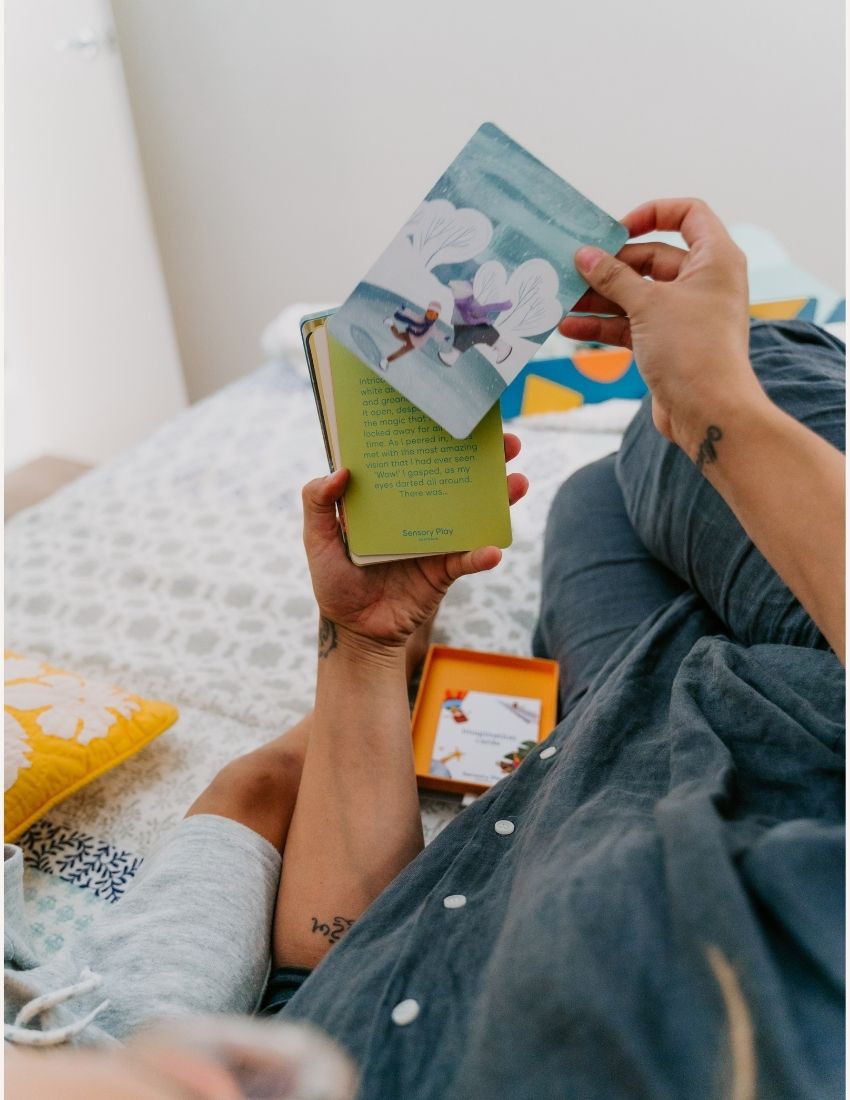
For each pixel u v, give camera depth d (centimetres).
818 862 39
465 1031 44
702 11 184
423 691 98
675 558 83
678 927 39
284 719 100
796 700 51
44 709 90
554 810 55
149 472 152
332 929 62
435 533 65
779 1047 34
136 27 215
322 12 202
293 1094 43
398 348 59
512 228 56
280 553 130
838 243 208
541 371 153
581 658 87
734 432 47
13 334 246
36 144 211
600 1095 36
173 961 56
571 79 200
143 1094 39
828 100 189
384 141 217
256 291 251
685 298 51
